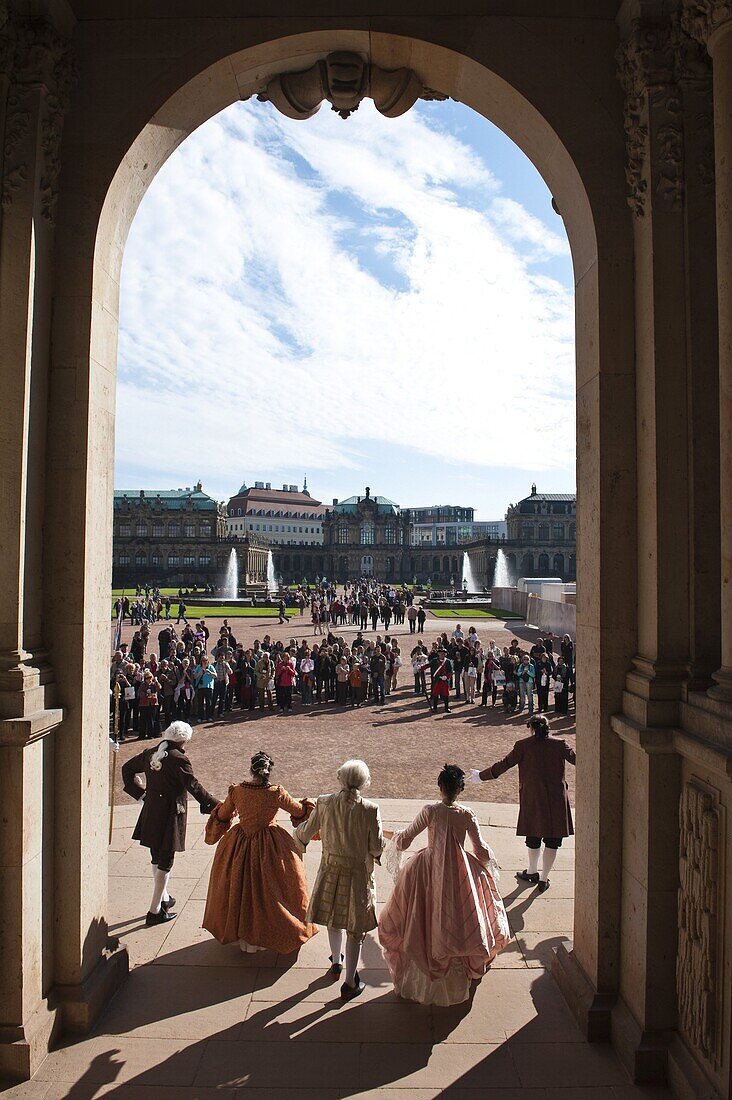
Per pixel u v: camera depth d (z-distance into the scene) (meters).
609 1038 4.39
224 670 17.20
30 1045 4.02
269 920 5.26
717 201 3.84
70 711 4.53
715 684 4.12
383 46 5.04
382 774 11.57
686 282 4.30
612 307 4.66
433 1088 3.95
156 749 5.94
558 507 111.69
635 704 4.30
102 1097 3.86
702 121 4.32
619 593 4.59
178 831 5.86
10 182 4.29
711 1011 3.64
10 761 4.07
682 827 4.01
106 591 5.04
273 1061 4.15
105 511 5.00
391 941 4.79
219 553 111.25
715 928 3.64
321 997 4.80
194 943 5.52
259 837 5.46
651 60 4.37
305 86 5.36
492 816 8.68
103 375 4.92
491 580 110.19
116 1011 4.64
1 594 4.19
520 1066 4.14
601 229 4.69
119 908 6.10
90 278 4.66
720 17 3.79
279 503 146.88
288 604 60.09
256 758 5.58
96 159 4.72
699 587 4.20
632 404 4.64
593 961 4.57
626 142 4.67
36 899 4.25
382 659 18.75
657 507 4.27
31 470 4.36
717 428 4.24
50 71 4.46
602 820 4.54
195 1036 4.38
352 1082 3.99
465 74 5.09
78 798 4.52
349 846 4.80
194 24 4.88
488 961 4.70
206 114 5.40
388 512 135.12
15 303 4.26
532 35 4.86
